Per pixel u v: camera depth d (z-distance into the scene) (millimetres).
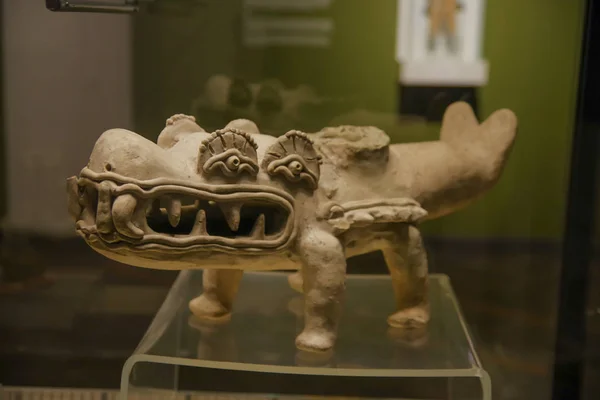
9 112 1406
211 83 1317
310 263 954
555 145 1374
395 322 1087
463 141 1163
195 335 1078
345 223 965
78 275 1520
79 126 1397
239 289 1280
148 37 1306
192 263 907
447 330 1126
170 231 912
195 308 1128
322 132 1079
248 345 1041
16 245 1516
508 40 1338
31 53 1356
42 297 1516
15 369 1412
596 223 1254
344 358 1011
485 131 1167
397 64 1342
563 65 1331
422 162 1100
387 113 1357
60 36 1336
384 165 1046
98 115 1376
